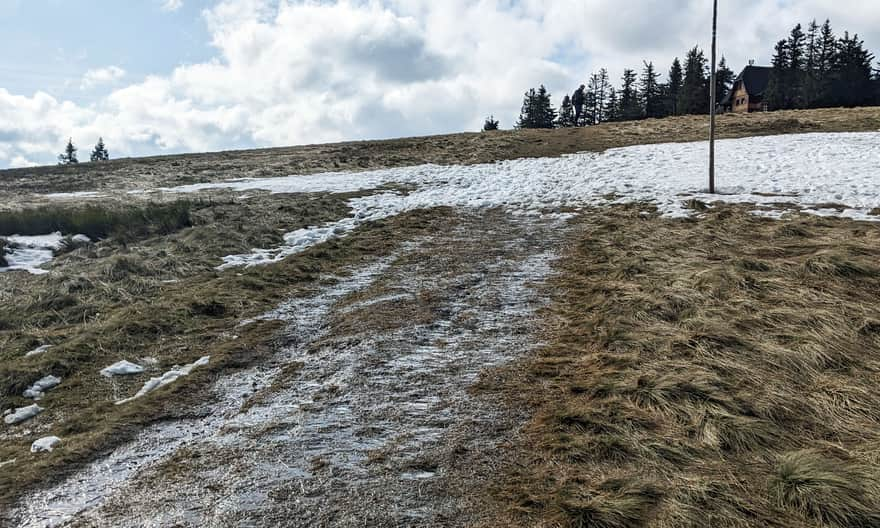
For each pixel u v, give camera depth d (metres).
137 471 4.10
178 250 10.68
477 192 15.85
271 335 6.68
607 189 14.80
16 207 17.33
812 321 5.69
